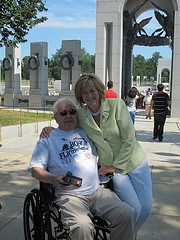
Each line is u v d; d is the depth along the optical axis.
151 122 15.33
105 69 18.97
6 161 6.61
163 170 6.02
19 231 3.46
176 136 10.93
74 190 2.71
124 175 2.87
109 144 2.86
